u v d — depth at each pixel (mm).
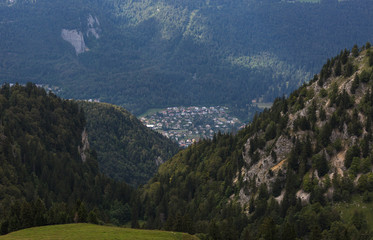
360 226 141250
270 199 173875
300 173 169875
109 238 124438
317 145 172250
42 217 154750
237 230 167250
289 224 143625
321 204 154750
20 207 160125
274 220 160625
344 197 151375
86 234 128875
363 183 150000
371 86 172875
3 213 165625
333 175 159000
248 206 181000
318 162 165625
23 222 151500
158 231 140125
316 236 136875
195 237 141125
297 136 181750
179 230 164375
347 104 173500
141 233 135500
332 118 173250
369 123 162375
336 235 135250
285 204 163125
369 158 154250
